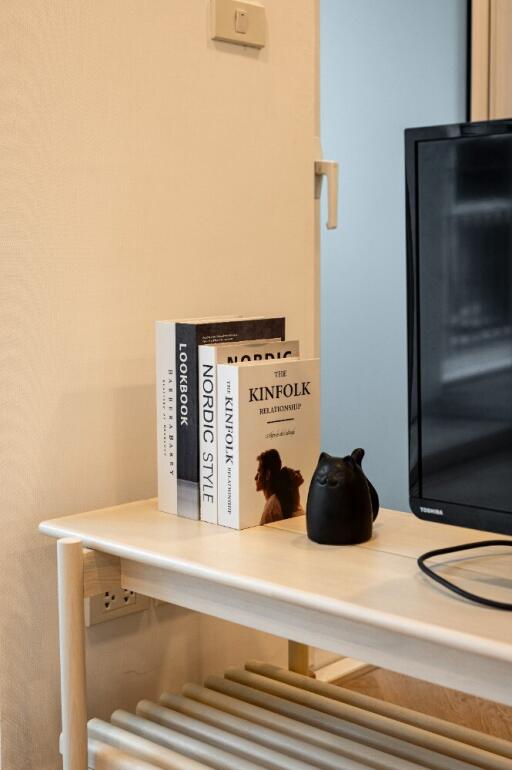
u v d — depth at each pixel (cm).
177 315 151
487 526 98
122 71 140
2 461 131
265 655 171
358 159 279
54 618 140
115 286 143
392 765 117
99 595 143
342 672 182
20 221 131
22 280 132
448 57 272
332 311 289
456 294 98
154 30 144
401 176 273
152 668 152
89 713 144
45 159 133
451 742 124
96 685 145
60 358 137
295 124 166
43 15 131
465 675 92
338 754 121
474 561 108
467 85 276
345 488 115
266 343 131
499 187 93
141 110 143
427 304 100
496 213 94
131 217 144
